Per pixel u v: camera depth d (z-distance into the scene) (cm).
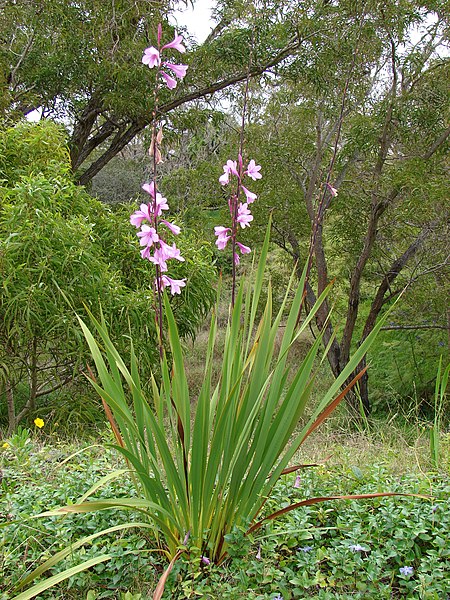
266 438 227
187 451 233
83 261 586
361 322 1231
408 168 833
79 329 579
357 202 957
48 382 695
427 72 848
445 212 840
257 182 948
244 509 233
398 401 1001
